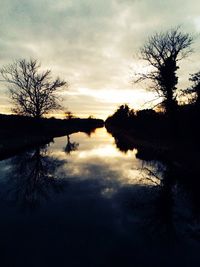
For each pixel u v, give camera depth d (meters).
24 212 10.41
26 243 7.77
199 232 8.50
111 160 23.06
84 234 8.39
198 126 20.59
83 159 23.94
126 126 70.12
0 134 37.41
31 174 17.61
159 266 6.64
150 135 38.25
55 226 9.02
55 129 68.94
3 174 17.55
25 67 39.34
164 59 26.73
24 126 47.88
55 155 26.77
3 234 8.42
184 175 15.88
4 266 6.61
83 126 133.50
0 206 11.17
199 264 6.73
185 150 21.02
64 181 15.51
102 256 7.06
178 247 7.61
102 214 10.11
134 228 8.88
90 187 14.05
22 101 39.72
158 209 10.58
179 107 24.25
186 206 10.91
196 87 19.36
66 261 6.84
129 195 12.56
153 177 16.09
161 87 26.88
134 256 7.09
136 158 23.94
